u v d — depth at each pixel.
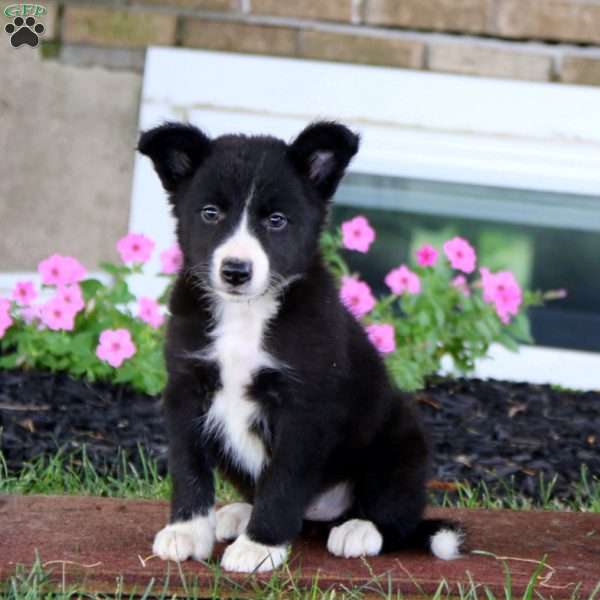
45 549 4.68
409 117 9.35
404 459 5.04
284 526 4.69
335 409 4.81
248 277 4.71
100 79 9.17
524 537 5.21
